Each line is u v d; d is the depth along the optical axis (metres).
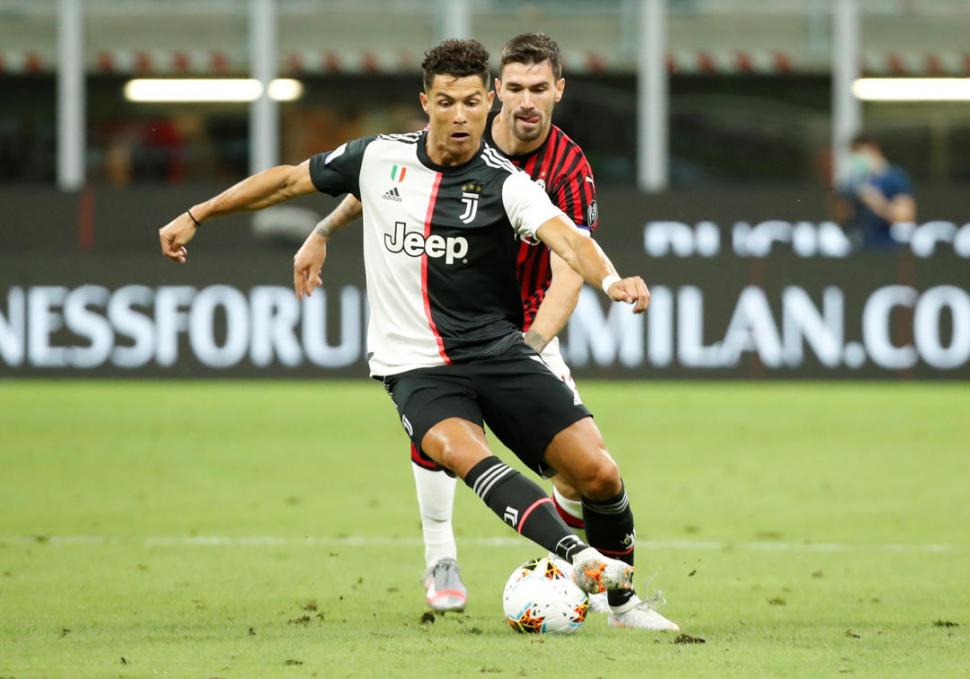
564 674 17.06
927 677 17.12
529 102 22.11
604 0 72.25
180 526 30.62
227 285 59.91
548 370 19.91
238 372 60.03
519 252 22.34
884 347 59.09
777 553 27.91
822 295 59.03
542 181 22.72
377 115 73.62
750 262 59.00
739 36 73.56
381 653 18.27
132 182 73.44
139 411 51.69
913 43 73.69
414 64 73.06
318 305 59.91
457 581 22.17
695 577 25.50
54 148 73.94
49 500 34.03
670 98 74.50
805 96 74.00
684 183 74.88
